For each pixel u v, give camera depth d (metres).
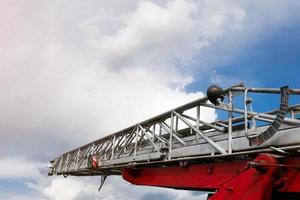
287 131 5.91
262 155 5.79
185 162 8.71
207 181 8.11
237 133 7.19
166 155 9.46
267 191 5.46
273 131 6.00
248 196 5.64
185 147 8.70
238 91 7.32
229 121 7.25
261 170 5.57
